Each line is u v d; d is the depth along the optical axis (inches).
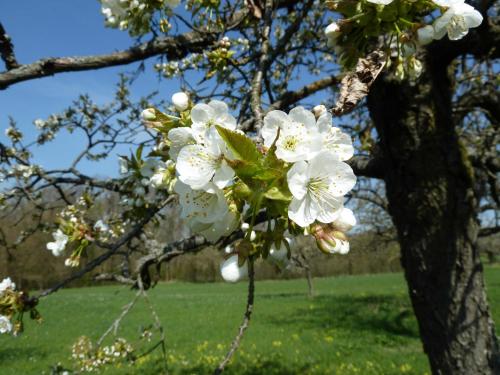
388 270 1710.1
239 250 55.2
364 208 503.2
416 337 489.4
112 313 800.9
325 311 714.2
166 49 143.7
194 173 54.4
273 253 57.7
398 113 171.6
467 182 169.8
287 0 176.6
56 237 140.4
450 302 164.1
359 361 394.0
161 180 79.4
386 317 619.2
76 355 178.9
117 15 119.8
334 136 58.8
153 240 159.2
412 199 171.8
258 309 777.6
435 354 167.8
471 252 165.9
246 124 112.0
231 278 56.0
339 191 53.7
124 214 150.9
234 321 649.6
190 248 142.7
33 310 115.6
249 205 56.1
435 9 63.6
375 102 178.2
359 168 192.5
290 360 407.8
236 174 53.1
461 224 166.9
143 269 150.1
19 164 231.6
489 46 158.2
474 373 158.9
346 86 60.4
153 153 78.4
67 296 1214.9
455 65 213.8
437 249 167.2
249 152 52.4
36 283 1135.6
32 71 124.5
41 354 467.5
